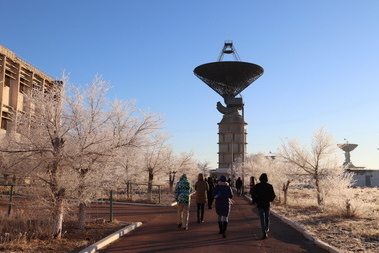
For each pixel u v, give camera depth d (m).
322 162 21.75
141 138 11.22
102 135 10.04
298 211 17.47
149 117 11.55
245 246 8.77
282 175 24.44
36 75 41.69
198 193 13.22
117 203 21.67
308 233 10.22
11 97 37.31
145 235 10.29
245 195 34.12
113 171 10.28
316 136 22.02
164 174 31.73
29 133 9.41
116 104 11.03
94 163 9.93
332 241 9.25
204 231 11.11
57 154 9.05
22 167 9.20
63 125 9.65
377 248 8.38
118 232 10.12
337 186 20.22
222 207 10.10
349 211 14.45
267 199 10.04
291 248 8.59
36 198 9.44
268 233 10.85
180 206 11.80
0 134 21.20
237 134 114.19
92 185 9.49
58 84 9.93
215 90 100.94
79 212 10.85
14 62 37.50
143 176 28.86
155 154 26.52
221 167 113.56
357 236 9.96
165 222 13.36
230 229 11.59
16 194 12.70
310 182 23.08
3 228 10.20
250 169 45.88
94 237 9.62
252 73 94.19
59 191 9.24
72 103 9.86
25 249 7.89
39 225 10.03
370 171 84.56
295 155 22.62
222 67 92.38
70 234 9.95
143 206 20.86
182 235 10.30
